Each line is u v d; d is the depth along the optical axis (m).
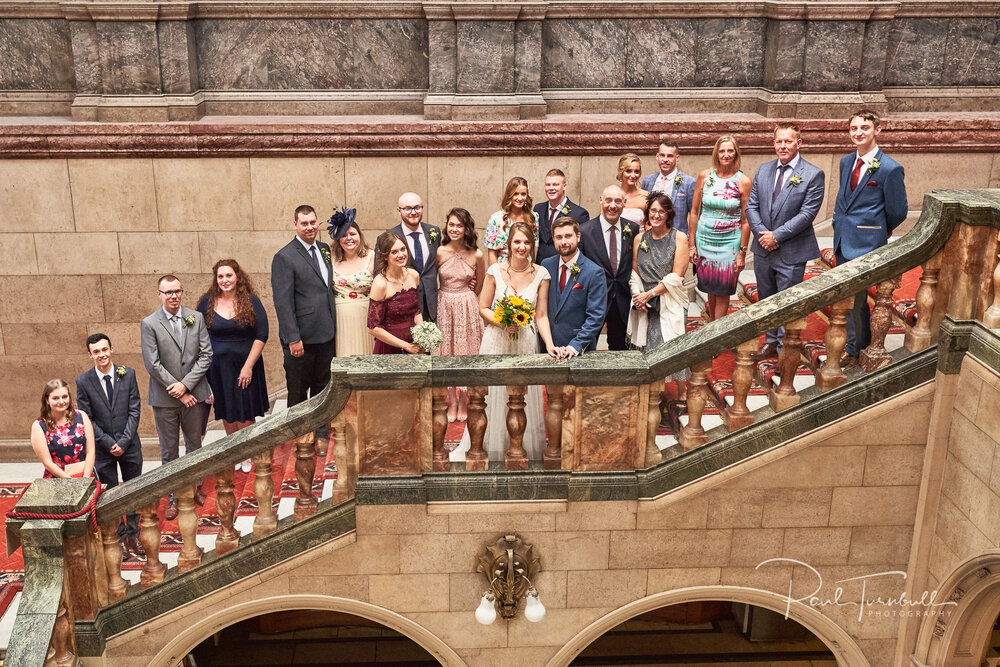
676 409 6.41
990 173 8.77
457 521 5.70
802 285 5.47
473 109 8.30
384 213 8.54
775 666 9.42
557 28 8.35
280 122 8.23
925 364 5.56
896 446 5.72
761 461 5.67
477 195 8.52
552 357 5.49
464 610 5.91
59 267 8.52
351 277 6.98
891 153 8.65
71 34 8.00
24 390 8.91
